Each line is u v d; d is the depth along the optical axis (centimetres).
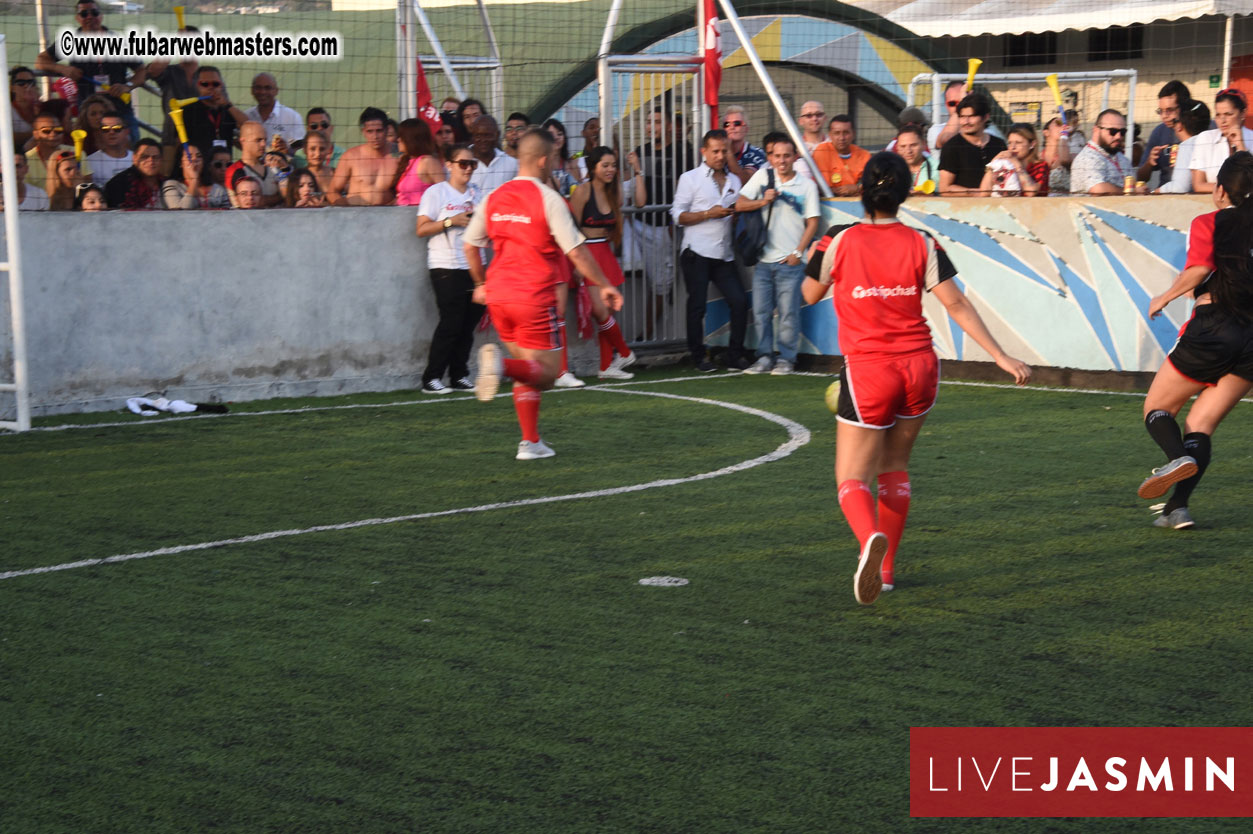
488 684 730
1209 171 1702
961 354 1883
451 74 2389
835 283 852
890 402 837
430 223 1798
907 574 937
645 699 707
